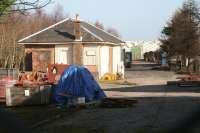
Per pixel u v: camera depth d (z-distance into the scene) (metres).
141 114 20.56
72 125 17.64
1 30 53.22
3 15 15.87
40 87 24.94
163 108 22.70
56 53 53.62
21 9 15.59
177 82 42.00
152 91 35.84
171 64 74.00
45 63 53.91
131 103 24.41
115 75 53.62
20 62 55.03
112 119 19.23
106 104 24.12
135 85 44.22
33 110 22.75
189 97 29.59
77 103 24.77
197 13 67.19
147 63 105.88
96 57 52.62
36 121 18.48
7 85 26.55
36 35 54.66
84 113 21.72
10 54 54.31
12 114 6.34
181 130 5.92
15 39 55.56
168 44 73.50
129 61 83.25
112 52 56.75
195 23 67.25
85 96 25.81
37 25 71.19
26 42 54.16
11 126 6.15
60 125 17.69
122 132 15.73
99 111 22.39
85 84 26.03
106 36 57.00
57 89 25.48
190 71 64.62
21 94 24.56
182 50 67.50
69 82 25.77
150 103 25.55
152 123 17.48
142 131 15.59
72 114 21.34
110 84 45.88
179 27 68.38
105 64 54.25
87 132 15.97
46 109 23.30
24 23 62.44
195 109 5.88
